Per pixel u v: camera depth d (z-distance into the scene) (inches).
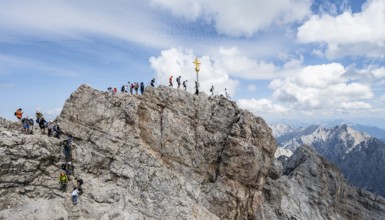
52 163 1905.8
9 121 2102.6
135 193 2001.7
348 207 3248.0
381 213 3304.6
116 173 2057.1
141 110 2321.6
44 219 1625.2
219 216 2161.7
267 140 2338.8
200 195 2192.4
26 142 1819.6
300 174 3139.8
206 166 2294.5
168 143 2283.5
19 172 1736.0
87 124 2156.7
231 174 2235.5
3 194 1656.0
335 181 3203.7
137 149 2176.4
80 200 1811.0
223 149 2316.7
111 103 2261.3
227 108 2400.3
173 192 2062.0
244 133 2272.4
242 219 2206.0
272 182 2591.0
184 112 2361.0
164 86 2426.2
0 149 1699.1
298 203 2755.9
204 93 2546.8
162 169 2153.1
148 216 1909.4
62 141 1994.3
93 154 2066.9
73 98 2218.3
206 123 2359.7
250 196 2251.5
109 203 1871.3
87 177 1979.6
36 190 1758.1
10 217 1573.6
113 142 2146.9
